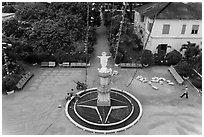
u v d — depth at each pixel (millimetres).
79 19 46000
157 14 38594
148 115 25359
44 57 37531
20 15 48281
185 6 41812
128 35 47156
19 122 23812
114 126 23344
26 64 37719
